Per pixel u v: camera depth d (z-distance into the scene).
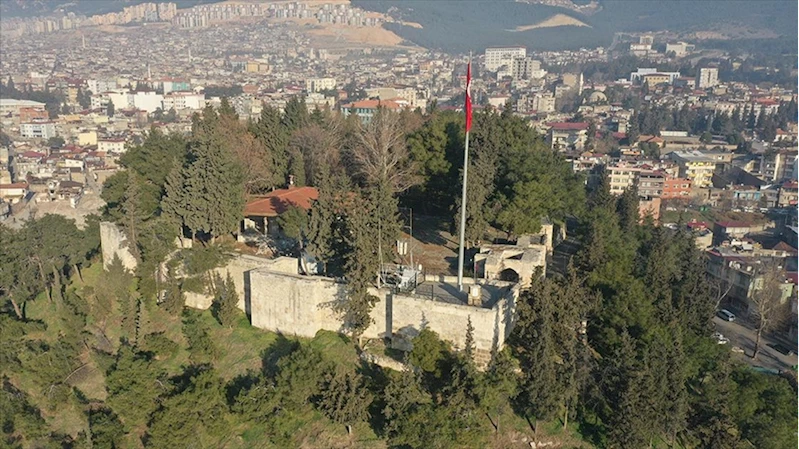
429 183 90.38
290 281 65.00
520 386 54.88
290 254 77.19
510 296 60.91
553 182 88.75
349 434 54.78
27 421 64.31
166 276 76.25
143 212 80.25
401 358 59.16
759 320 95.38
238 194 78.19
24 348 73.62
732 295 115.12
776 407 59.22
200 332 67.12
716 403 57.38
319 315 65.19
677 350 57.12
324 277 65.88
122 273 80.38
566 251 89.88
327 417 56.28
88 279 87.31
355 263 60.41
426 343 55.91
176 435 57.06
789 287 107.94
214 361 65.38
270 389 57.78
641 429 51.41
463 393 52.19
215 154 77.12
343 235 66.75
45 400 67.88
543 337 53.59
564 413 54.22
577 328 60.19
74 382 68.75
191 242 80.38
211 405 58.84
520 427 54.16
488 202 79.50
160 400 61.09
